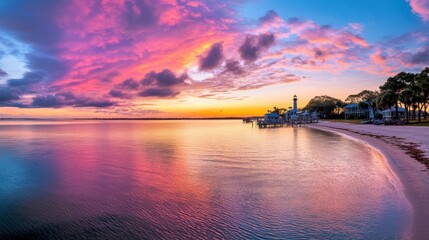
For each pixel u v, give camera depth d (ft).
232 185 50.37
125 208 40.37
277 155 85.81
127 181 56.44
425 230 27.58
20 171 69.46
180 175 60.18
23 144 139.85
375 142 105.29
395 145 91.35
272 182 51.62
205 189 48.37
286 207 37.96
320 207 37.24
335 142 122.11
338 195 41.98
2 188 52.80
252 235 30.14
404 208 33.99
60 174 65.16
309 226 31.45
